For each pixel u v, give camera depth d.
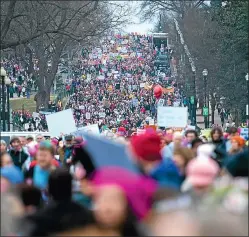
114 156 19.92
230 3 163.50
